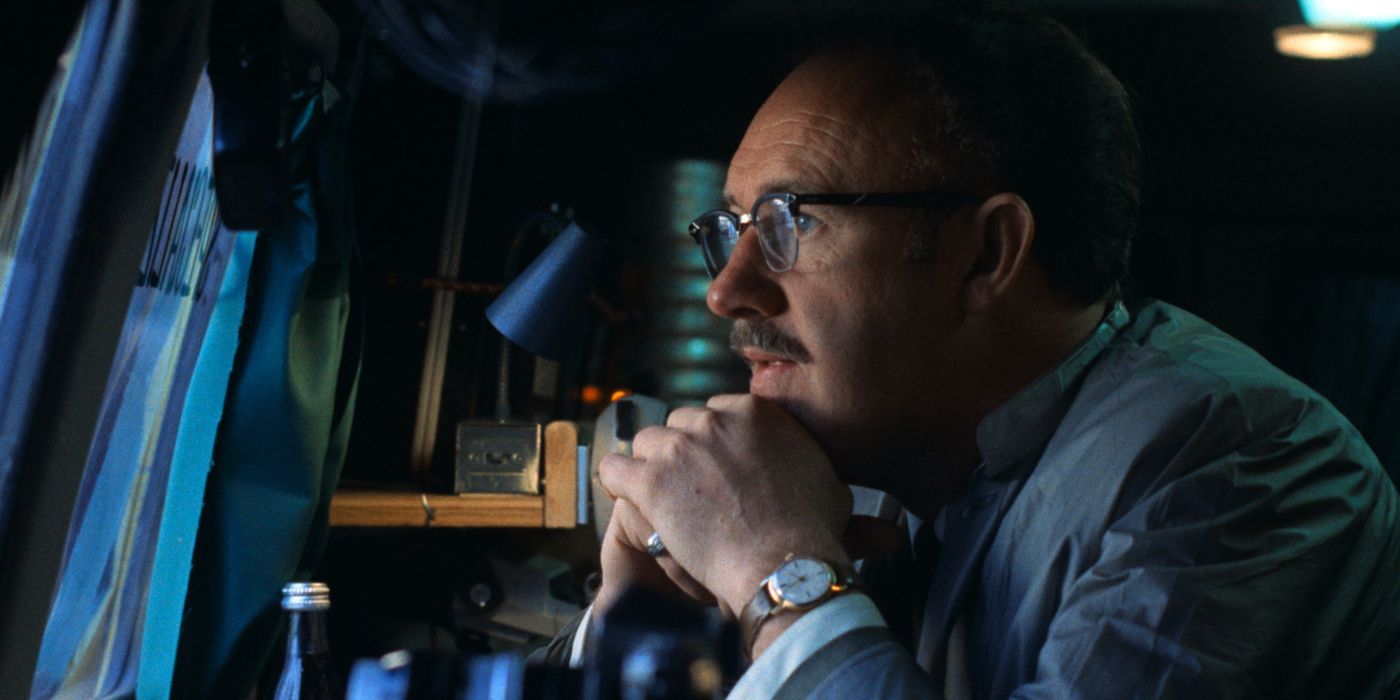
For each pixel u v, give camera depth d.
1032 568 0.99
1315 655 0.93
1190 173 3.85
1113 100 1.07
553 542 2.15
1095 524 0.95
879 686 0.82
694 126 3.37
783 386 1.03
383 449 1.96
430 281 1.95
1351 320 3.86
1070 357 1.05
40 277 0.81
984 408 1.04
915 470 1.07
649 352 3.01
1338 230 3.84
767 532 0.94
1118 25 3.63
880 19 1.04
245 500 1.32
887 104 1.00
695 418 1.03
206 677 1.31
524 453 1.80
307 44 1.37
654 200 3.12
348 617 1.87
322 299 1.38
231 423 1.32
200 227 1.25
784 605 0.88
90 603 1.23
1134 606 0.89
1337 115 3.72
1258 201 3.83
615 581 1.12
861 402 1.01
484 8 2.02
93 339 0.84
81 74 0.82
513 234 2.17
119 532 1.25
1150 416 0.97
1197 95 3.72
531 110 2.27
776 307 1.01
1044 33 1.04
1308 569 0.92
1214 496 0.92
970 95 1.00
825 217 0.99
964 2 1.04
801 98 1.03
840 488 0.99
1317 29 3.19
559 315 1.53
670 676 0.78
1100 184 1.04
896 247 0.99
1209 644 0.87
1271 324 3.87
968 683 1.04
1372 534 0.98
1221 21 3.63
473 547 2.05
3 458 0.81
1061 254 1.03
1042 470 1.02
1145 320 1.13
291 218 1.33
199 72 0.86
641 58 3.07
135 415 1.22
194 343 1.31
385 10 1.80
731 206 1.07
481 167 2.12
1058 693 0.87
